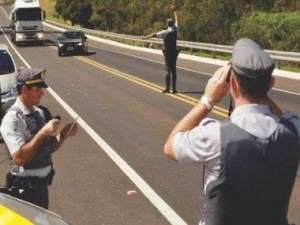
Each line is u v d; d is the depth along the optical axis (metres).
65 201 6.38
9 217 3.09
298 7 61.81
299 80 19.25
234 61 2.25
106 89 17.52
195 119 2.40
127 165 8.02
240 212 2.26
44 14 43.62
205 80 19.78
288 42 45.12
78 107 13.88
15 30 44.09
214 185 2.27
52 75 22.47
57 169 7.82
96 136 10.15
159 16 68.88
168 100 14.84
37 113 3.87
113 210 6.05
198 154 2.28
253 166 2.21
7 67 11.88
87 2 91.94
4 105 10.70
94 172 7.65
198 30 51.09
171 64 16.08
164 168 7.83
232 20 50.53
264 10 57.09
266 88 2.27
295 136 2.30
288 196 2.32
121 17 80.00
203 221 2.39
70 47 33.56
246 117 2.27
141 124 11.38
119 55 33.78
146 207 6.14
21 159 3.64
